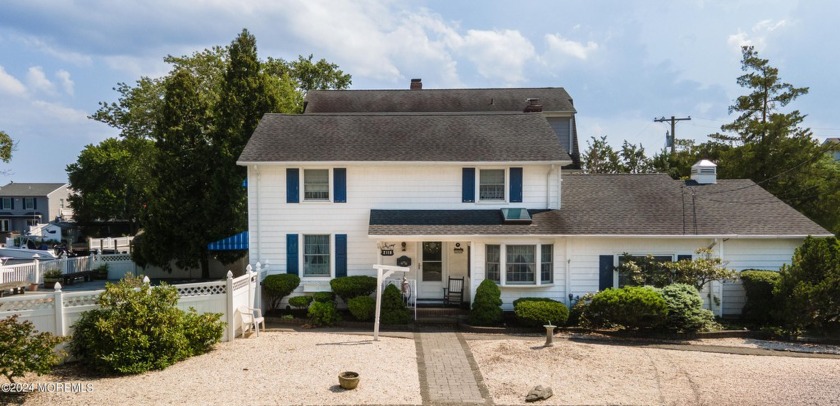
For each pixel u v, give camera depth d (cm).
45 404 924
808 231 1744
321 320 1648
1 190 7456
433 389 1038
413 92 3178
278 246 1850
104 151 6234
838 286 1468
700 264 1622
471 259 1741
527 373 1148
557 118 2988
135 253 2572
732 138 3266
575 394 1022
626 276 1762
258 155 1820
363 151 1864
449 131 2025
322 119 2105
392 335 1517
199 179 2483
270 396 974
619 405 968
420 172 1861
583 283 1772
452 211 1856
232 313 1407
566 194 1997
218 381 1057
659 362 1251
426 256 1892
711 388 1065
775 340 1520
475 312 1639
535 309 1609
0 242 6356
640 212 1859
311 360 1216
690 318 1502
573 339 1504
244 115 2569
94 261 2809
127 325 1134
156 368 1134
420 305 1831
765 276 1653
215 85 3456
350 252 1855
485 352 1313
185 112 2508
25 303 1151
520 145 1919
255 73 2634
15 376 1020
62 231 6016
